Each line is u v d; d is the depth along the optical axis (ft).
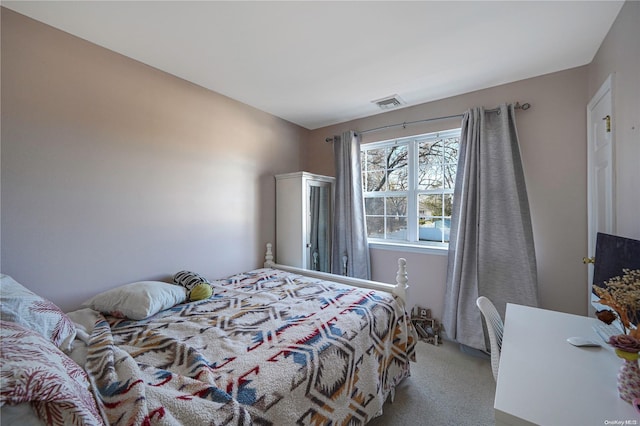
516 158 7.23
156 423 2.40
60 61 5.20
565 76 6.81
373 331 4.99
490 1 4.54
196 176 7.52
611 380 2.84
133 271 6.22
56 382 1.95
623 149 4.65
